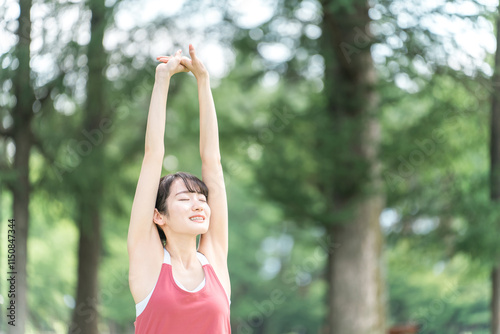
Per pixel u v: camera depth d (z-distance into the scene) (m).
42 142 13.73
